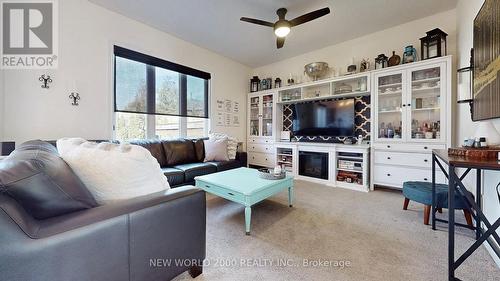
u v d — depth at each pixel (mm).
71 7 2543
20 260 698
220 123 4461
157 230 1070
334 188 3316
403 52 3191
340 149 3439
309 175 3912
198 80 4086
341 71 3818
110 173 1071
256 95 4859
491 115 1478
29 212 803
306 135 4219
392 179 3039
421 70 2887
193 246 1252
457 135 2652
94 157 1073
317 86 4090
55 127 2471
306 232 1854
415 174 2863
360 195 2934
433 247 1601
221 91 4480
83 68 2650
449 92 2648
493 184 1587
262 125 4793
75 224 832
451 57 2627
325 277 1285
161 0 2637
